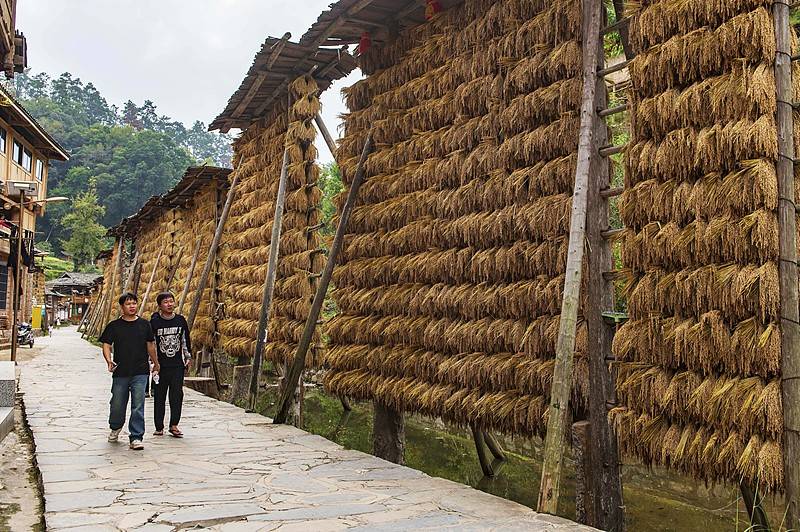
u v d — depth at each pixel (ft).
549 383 15.19
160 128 426.10
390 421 22.75
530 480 24.47
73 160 280.31
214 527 12.30
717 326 11.65
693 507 20.39
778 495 11.39
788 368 10.92
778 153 11.41
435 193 20.12
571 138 15.52
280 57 28.45
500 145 17.63
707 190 12.08
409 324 20.75
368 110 24.20
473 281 18.24
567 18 15.89
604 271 14.88
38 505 14.64
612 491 14.16
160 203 57.47
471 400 17.63
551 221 15.64
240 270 36.27
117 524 12.41
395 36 23.79
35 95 374.84
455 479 24.85
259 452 20.27
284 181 29.76
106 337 20.80
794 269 11.17
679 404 12.20
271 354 31.09
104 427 24.35
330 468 18.03
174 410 22.94
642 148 13.38
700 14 12.55
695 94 12.32
